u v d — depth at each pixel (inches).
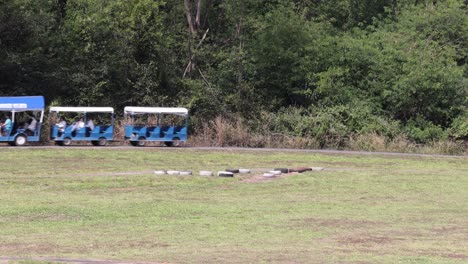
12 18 3631.9
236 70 4156.0
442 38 4739.2
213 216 1466.5
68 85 3718.0
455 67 4284.0
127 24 3875.5
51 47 3784.5
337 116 3932.1
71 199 1706.4
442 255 1034.1
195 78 4195.4
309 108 4065.0
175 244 1096.2
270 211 1568.7
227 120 3818.9
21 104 2938.0
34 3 3821.4
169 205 1636.3
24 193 1802.4
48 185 1968.5
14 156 2578.7
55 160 2539.4
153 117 3422.7
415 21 4773.6
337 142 3745.1
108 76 3806.6
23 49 3713.1
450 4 4867.1
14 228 1251.8
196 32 4350.4
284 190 2007.9
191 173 2287.2
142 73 3875.5
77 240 1117.1
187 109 3543.3
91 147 2950.3
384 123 3956.7
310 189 2041.1
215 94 3961.6
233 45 4333.2
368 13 5196.9
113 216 1434.5
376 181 2267.5
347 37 4539.9
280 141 3708.2
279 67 4227.4
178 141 3262.8
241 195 1887.3
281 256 991.0
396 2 5305.1
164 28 4180.6
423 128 4028.1
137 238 1153.4
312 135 3779.5
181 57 4259.4
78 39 3831.2
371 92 4234.7
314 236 1211.9
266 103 4116.6
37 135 2979.8
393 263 949.2
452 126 4025.6
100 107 3412.9
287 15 4507.9
